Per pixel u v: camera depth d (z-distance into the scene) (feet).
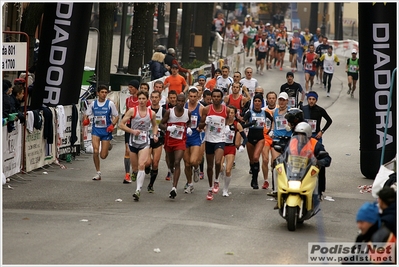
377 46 117.39
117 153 137.18
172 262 65.36
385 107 118.11
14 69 103.86
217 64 247.09
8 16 194.18
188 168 101.09
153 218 84.74
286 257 68.85
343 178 120.57
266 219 87.20
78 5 123.13
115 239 73.51
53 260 64.90
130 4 384.68
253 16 551.18
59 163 122.01
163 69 189.67
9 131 102.94
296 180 80.79
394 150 118.83
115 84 188.85
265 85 254.47
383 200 54.19
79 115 131.64
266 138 106.42
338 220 88.33
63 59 123.24
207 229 79.66
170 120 97.55
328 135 168.96
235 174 120.98
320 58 240.73
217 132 97.50
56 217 83.92
